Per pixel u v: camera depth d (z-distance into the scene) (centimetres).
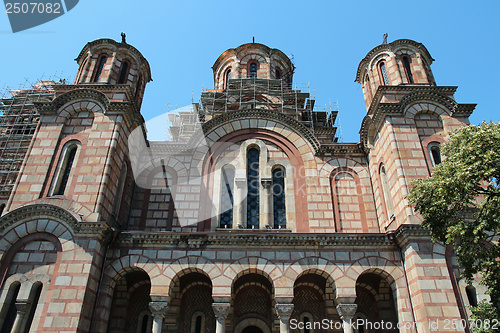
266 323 1978
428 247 1695
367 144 2300
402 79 2311
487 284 1448
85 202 1842
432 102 2111
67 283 1634
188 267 1777
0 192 2495
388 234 1806
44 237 1759
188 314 2005
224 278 1750
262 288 2055
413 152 1966
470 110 2086
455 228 1402
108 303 1742
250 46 3294
